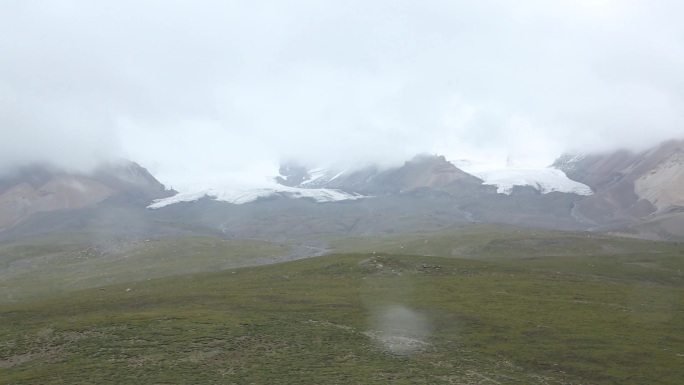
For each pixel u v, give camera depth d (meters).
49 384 59.81
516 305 106.50
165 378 62.06
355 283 135.38
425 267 156.25
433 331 87.12
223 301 109.94
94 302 112.69
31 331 81.88
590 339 82.19
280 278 148.00
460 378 65.31
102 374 63.19
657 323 92.19
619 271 174.00
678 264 194.25
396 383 62.28
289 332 83.75
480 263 166.38
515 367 70.31
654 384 64.12
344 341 80.25
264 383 61.31
